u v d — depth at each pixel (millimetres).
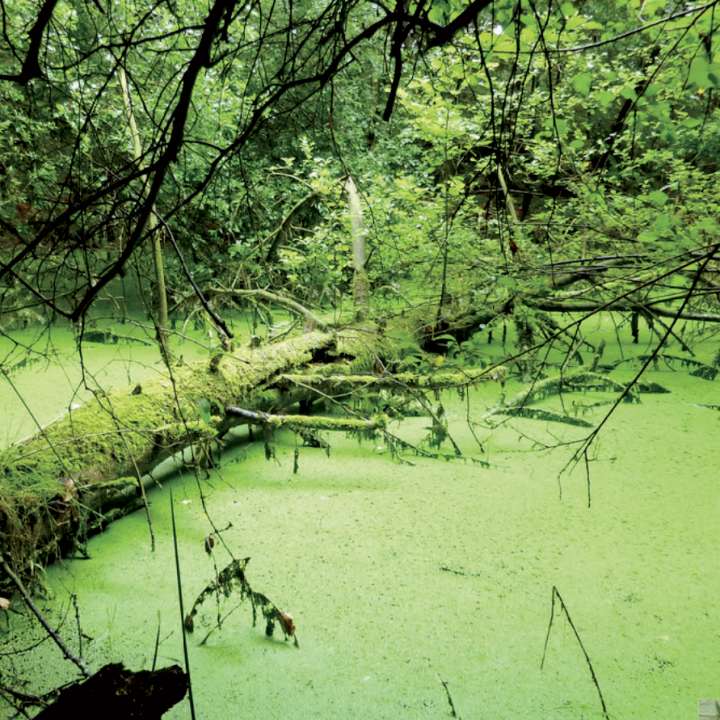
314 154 7105
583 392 4867
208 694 1968
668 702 1942
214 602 2422
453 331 5492
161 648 2162
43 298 1251
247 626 2299
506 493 3311
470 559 2713
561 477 3498
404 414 4438
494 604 2416
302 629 2271
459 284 4957
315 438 3896
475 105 4457
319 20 1310
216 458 3684
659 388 4848
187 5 3451
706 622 2311
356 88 7172
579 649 2180
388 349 4766
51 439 2809
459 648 2184
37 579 2418
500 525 2990
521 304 4438
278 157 6812
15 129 4152
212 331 5258
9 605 2266
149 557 2705
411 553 2750
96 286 1201
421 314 5195
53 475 2602
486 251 4750
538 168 4602
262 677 2047
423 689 1999
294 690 1992
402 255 5336
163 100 4055
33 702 1730
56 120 4445
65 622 2283
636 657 2137
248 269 6137
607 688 2002
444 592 2486
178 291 5883
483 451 3834
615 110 4824
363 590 2492
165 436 3088
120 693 1217
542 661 2121
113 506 3021
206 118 4340
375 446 3926
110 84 4043
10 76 1021
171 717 1878
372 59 6867
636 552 2770
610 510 3133
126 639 2201
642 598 2451
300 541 2838
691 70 1891
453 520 3031
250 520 3018
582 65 3342
